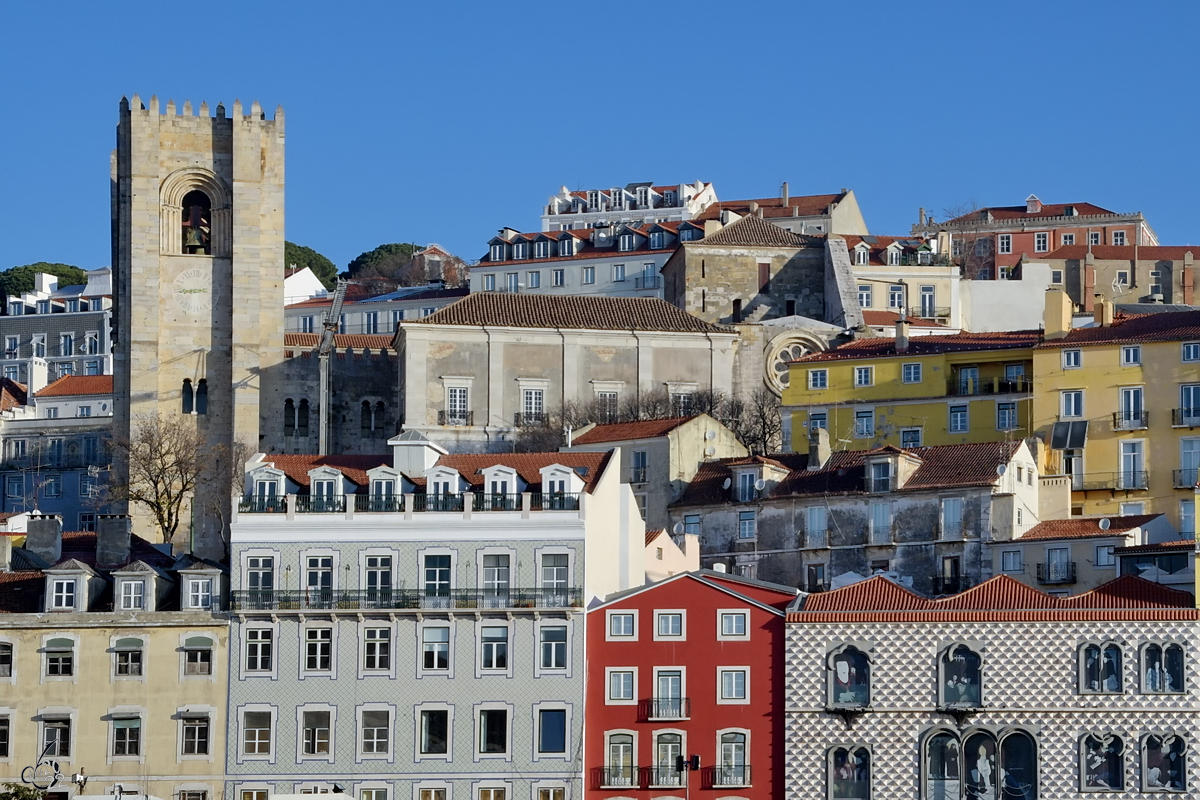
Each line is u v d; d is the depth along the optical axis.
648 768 128.12
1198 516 129.88
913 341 184.88
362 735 129.00
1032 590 130.12
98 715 129.12
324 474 133.25
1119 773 125.06
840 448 179.75
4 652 129.88
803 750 127.25
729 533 159.38
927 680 127.06
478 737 128.75
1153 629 126.19
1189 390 168.38
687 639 129.50
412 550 131.25
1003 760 126.00
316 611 129.88
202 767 128.62
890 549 152.12
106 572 137.25
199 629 130.25
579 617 129.88
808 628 128.50
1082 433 170.50
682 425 169.12
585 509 131.62
